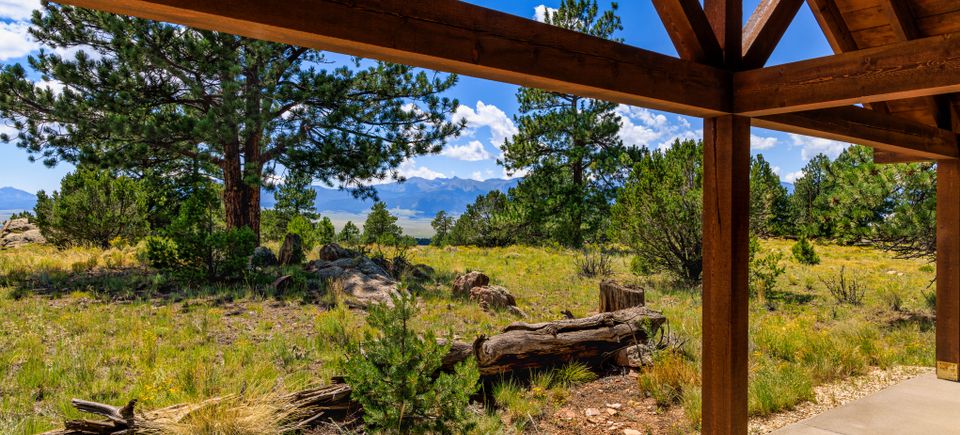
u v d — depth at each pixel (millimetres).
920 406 4945
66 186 16500
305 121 14859
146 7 1741
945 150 5328
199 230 10305
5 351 5801
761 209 11602
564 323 5859
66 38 12938
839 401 5219
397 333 3938
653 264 12844
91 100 12711
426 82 15664
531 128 26906
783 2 3662
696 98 3195
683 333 7082
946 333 5773
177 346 6324
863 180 10828
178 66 13055
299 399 4316
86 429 3553
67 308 8023
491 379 5305
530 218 26000
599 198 26391
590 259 15133
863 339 7043
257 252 12797
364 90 15336
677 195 12242
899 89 2816
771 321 8102
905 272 15156
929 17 4715
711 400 3494
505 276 13508
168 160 15461
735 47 3451
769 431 4512
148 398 4402
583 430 4445
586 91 2859
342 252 12344
